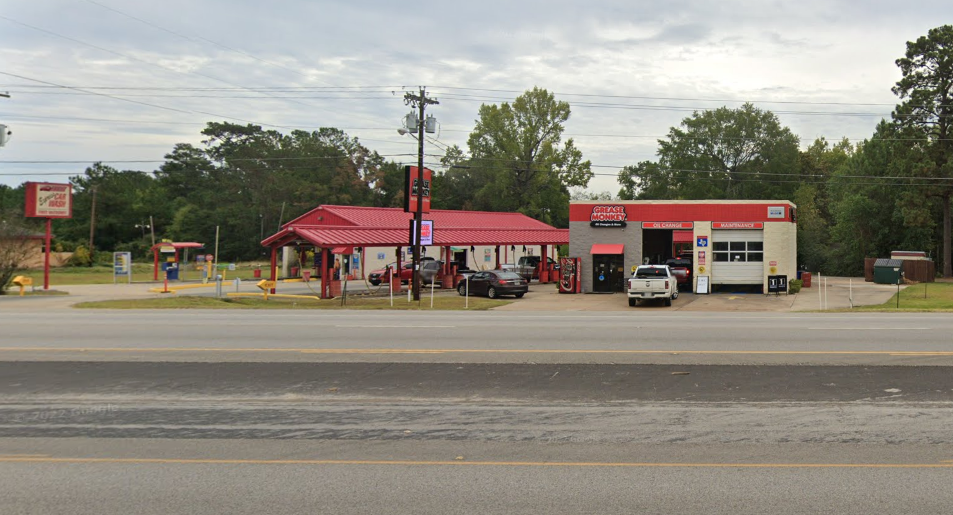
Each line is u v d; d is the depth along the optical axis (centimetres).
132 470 679
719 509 565
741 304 3203
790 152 7881
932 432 819
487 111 8444
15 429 850
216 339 1667
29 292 3609
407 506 575
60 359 1372
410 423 878
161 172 11138
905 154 5741
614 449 754
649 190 9131
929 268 5178
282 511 564
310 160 10219
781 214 3850
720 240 3934
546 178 8212
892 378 1143
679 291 4078
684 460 709
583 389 1077
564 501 586
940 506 571
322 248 3697
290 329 1881
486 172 8581
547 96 8238
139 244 9475
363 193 10006
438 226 5488
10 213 3622
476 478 650
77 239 9744
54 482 642
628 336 1702
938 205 6212
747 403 980
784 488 618
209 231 9675
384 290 4275
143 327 1938
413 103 3503
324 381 1145
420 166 3472
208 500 591
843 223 6594
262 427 859
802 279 4512
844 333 1745
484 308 2981
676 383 1115
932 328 1858
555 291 4297
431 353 1430
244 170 9950
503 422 881
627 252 4031
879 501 584
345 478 652
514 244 5525
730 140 7994
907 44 5675
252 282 5256
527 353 1426
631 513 557
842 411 929
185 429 849
